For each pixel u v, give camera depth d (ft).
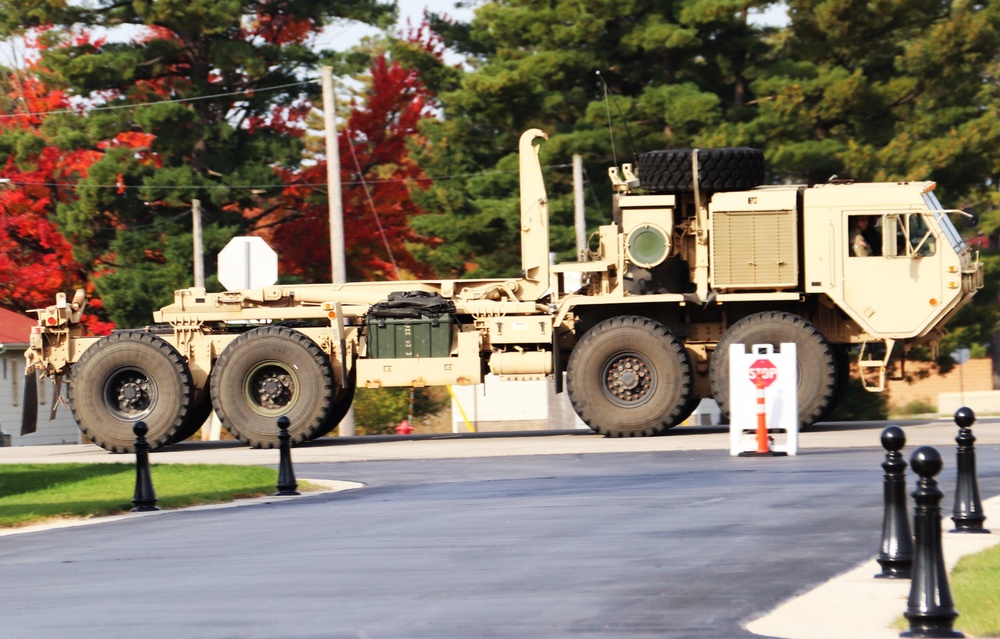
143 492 130.82
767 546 90.79
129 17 353.51
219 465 162.61
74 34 357.82
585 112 331.57
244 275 238.89
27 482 153.38
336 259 250.16
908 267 179.42
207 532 109.60
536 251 193.98
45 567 94.73
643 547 91.81
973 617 66.85
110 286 328.29
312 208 361.10
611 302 184.75
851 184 184.96
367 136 367.86
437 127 350.84
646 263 184.44
